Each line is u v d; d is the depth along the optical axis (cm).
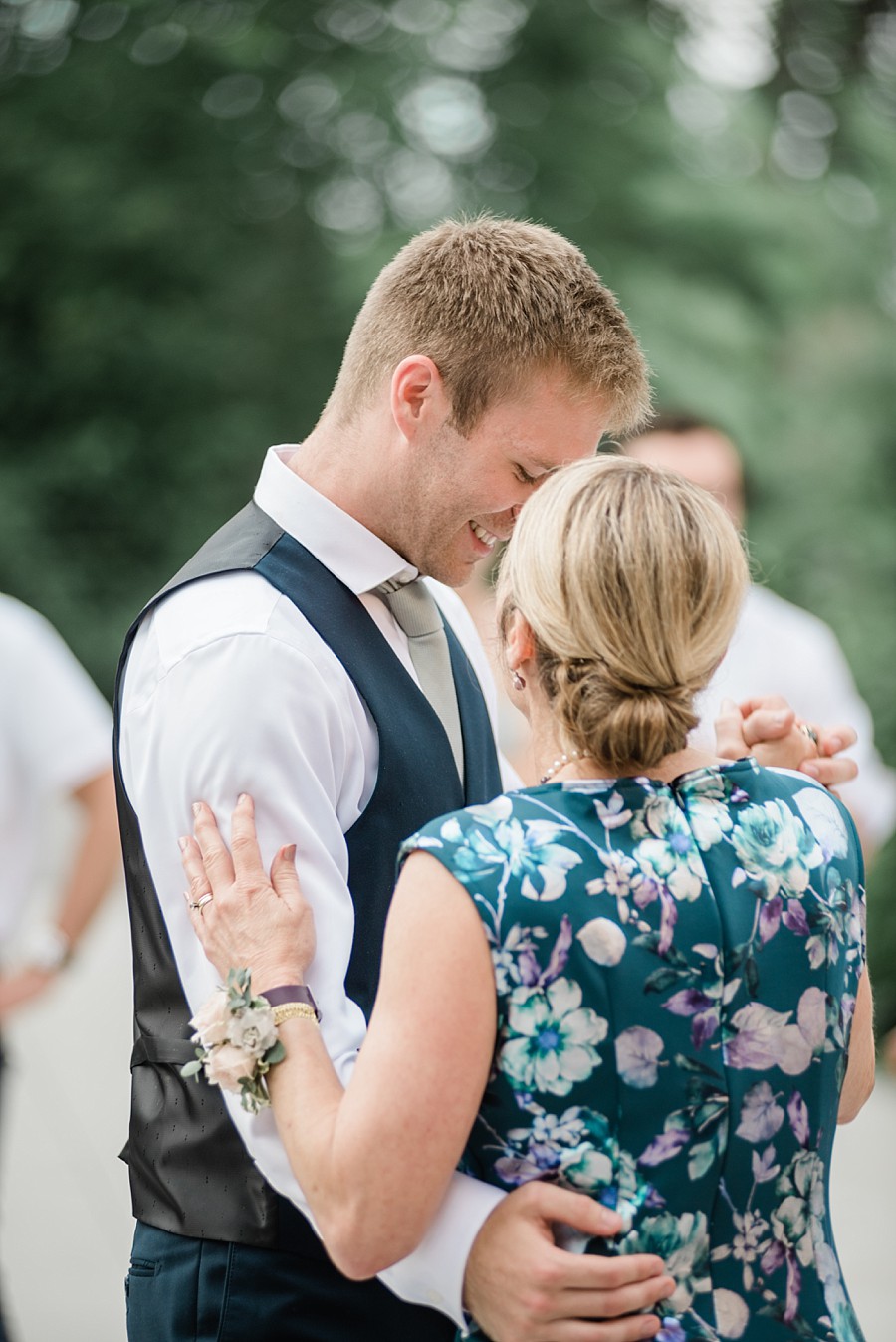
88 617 1198
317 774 197
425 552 213
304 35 1175
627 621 166
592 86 1194
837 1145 534
